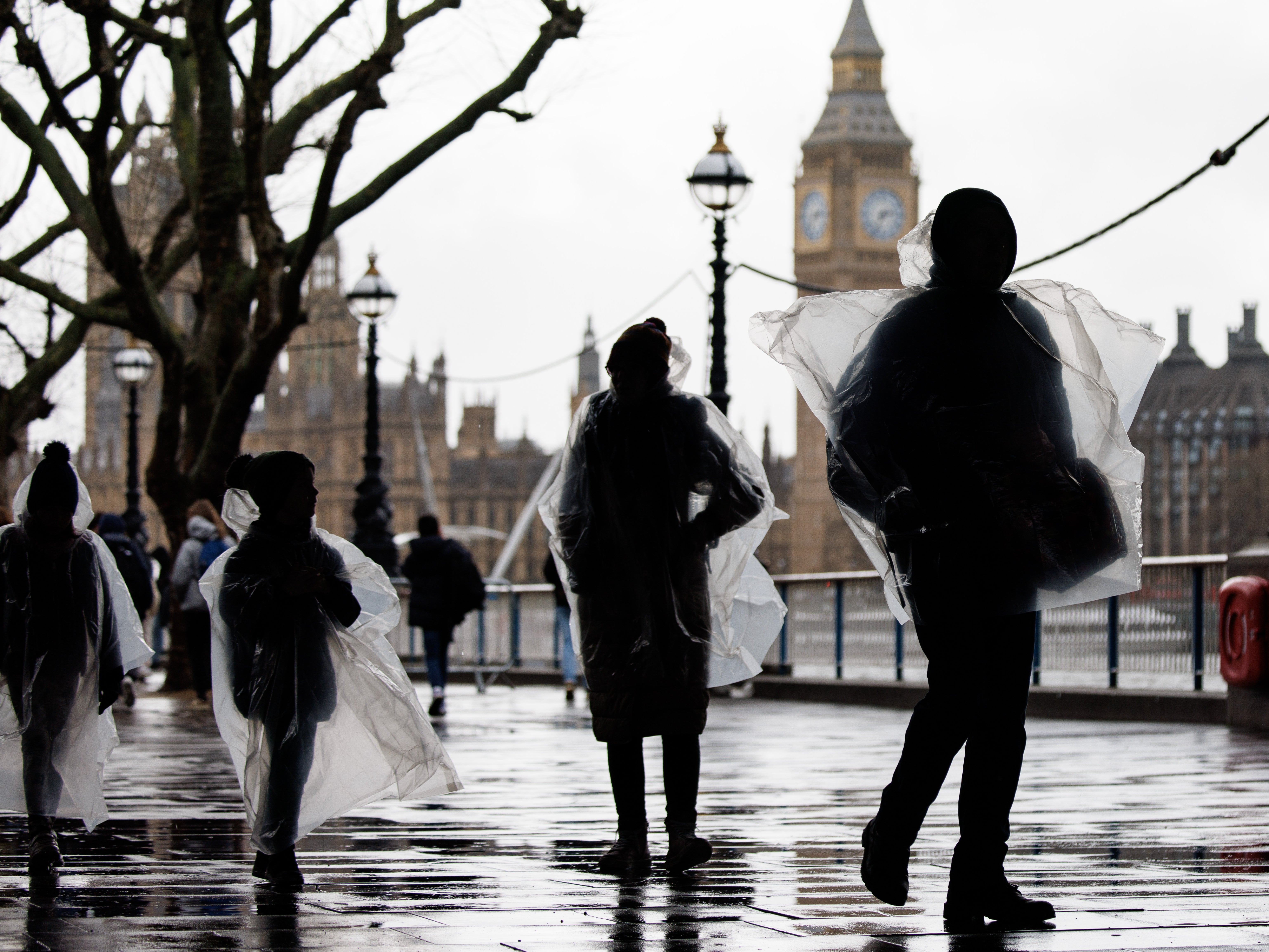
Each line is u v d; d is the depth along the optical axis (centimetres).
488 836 1018
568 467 852
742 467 845
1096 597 684
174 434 2784
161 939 659
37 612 900
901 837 688
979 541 676
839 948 636
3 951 632
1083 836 980
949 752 684
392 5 2294
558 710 2561
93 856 930
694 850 835
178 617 2959
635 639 835
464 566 2433
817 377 717
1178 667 2127
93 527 2145
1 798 895
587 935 666
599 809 1177
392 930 680
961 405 681
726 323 2442
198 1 2603
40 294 2753
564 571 849
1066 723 2105
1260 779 1352
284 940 656
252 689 823
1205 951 624
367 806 1196
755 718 2306
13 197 3095
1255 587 1884
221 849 960
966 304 698
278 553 838
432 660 2433
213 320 2786
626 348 838
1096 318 732
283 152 2753
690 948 637
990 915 679
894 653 2648
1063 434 695
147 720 2228
